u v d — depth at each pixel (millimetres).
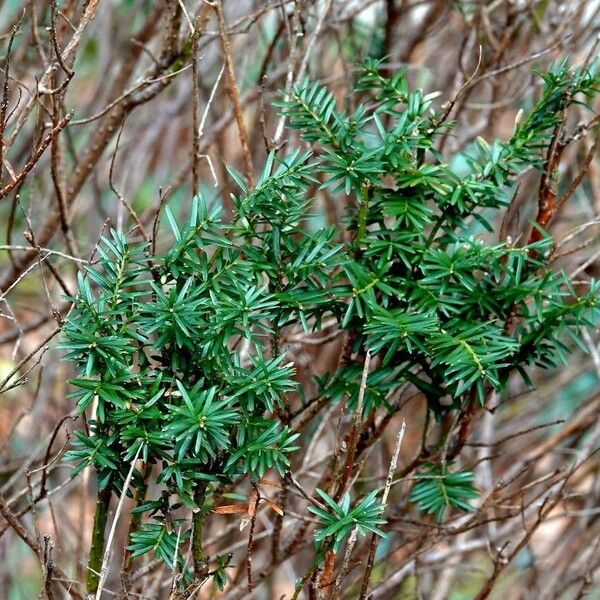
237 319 1476
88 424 1524
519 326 1628
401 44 2070
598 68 1612
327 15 1925
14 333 1992
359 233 1558
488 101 2158
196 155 1668
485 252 1542
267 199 1511
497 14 2082
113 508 2027
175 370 1489
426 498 1582
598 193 2127
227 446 1463
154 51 2160
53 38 1560
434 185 1546
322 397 1581
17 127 1621
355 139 1616
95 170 1964
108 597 1900
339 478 1566
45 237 1839
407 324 1500
